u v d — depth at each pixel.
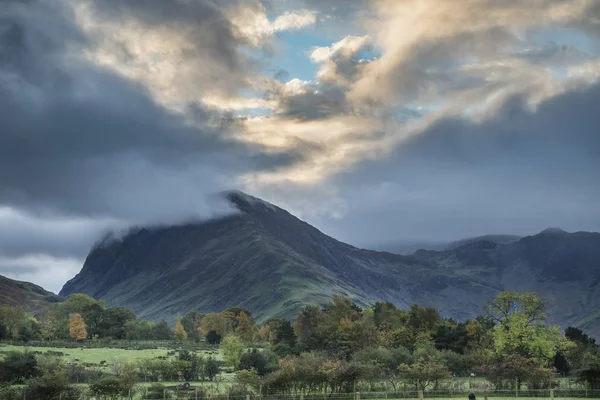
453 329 175.62
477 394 99.12
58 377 92.62
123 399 96.75
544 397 95.12
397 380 111.31
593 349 166.75
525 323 129.50
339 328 173.25
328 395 96.44
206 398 95.00
